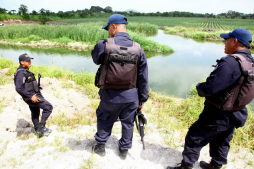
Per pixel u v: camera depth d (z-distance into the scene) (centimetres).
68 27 2148
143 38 1691
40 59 1203
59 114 358
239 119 178
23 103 374
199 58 1276
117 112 207
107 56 181
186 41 2281
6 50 1525
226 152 202
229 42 180
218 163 207
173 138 291
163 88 703
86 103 443
